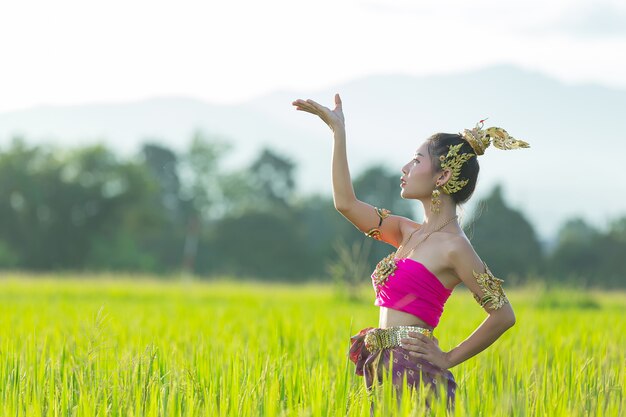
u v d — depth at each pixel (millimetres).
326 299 30562
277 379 7668
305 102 7727
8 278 49156
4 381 8219
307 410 6520
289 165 150625
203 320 17062
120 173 112625
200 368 8688
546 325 16375
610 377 8641
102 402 7406
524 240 91500
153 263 107188
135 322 15414
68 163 112438
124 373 7969
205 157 135000
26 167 110125
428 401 6777
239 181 136875
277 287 49719
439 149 7191
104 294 33188
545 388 7652
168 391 7742
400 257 7207
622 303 32500
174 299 30750
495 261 88312
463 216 7359
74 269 108250
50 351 10469
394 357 6926
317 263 107375
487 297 6914
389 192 120750
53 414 7324
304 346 10664
